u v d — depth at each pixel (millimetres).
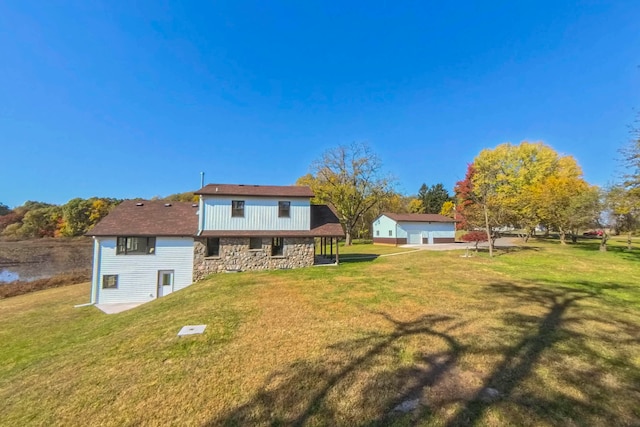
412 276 12711
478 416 3297
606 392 3719
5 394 5031
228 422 3523
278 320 7219
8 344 9773
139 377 4750
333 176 37875
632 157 15844
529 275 12180
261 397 3971
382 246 33688
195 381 4492
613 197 17969
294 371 4602
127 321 9328
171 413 3783
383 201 42531
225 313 8008
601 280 11047
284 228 18688
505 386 3895
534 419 3225
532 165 34688
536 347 5051
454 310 7445
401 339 5637
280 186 20875
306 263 18438
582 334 5602
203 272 17344
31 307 16062
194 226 18344
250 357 5191
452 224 36812
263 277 14141
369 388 3994
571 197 23281
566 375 4137
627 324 6164
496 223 20031
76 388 4625
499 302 8086
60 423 3793
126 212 19297
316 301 9000
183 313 8430
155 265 17109
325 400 3797
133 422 3674
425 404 3566
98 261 16453
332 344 5559
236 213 18203
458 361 4641
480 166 36812
